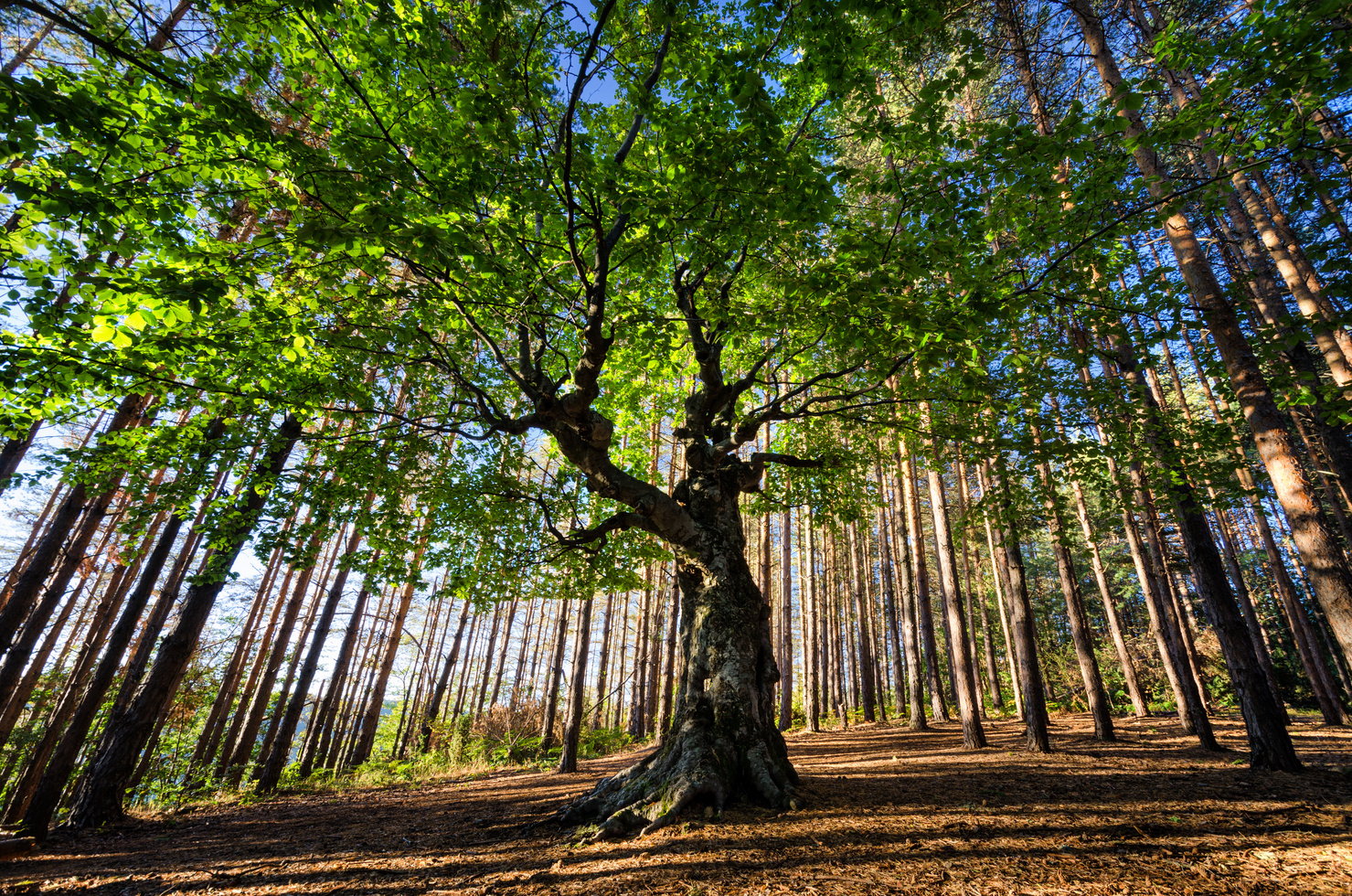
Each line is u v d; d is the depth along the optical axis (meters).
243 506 8.63
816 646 19.86
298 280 6.59
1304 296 9.92
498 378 9.73
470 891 4.75
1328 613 6.57
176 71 4.11
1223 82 4.73
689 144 5.03
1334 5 4.14
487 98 4.38
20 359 5.13
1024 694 11.09
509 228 5.18
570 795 9.04
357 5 5.22
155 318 4.74
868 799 6.59
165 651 9.66
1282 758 7.70
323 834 7.53
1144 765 8.72
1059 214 5.63
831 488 10.99
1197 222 11.38
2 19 9.71
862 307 5.53
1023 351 8.09
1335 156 4.94
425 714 21.50
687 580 8.12
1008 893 4.07
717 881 4.44
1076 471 9.37
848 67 5.27
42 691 14.32
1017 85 11.45
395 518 8.64
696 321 6.79
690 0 5.28
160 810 10.28
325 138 5.91
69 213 3.87
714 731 6.73
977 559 25.62
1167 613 13.75
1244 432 8.71
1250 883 4.13
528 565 9.91
